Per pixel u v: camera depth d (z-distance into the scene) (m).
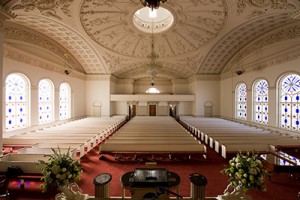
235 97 15.47
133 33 12.34
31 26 10.58
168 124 12.55
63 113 14.94
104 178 3.71
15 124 10.09
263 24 10.20
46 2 8.04
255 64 12.64
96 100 18.20
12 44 9.72
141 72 20.45
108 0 8.91
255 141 7.86
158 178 3.47
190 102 20.64
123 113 20.72
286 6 7.16
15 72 9.77
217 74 18.30
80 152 7.36
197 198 3.54
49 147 7.35
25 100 10.78
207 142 9.52
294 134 9.47
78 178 3.42
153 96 19.02
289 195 4.74
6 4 5.94
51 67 12.84
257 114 12.73
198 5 9.29
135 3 9.23
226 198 3.47
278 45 10.61
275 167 5.27
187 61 16.27
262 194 4.78
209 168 6.55
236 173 3.23
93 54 15.13
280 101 10.70
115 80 20.30
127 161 7.22
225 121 14.33
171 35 12.54
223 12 9.50
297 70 9.38
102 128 10.92
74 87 16.16
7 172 4.82
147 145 7.30
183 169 6.46
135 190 3.48
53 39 12.80
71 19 9.95
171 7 9.56
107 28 11.52
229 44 13.34
